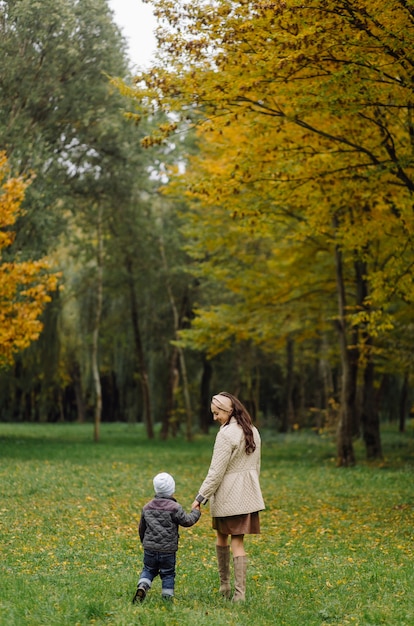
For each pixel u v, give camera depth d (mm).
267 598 6387
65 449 26719
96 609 5766
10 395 35969
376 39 10281
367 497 14328
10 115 24188
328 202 13469
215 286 35312
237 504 6320
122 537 9492
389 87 10820
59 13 22953
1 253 23922
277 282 22922
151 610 5727
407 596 6457
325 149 13016
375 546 9133
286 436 35438
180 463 22031
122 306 37719
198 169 17750
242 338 24203
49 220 25359
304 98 10766
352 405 21812
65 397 53750
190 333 24328
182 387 42938
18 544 8867
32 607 5801
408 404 49156
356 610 6023
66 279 33062
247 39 10734
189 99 11648
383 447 30203
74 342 38156
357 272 21875
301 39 10203
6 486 14914
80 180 29938
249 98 12070
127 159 28953
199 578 7172
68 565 7621
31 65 23656
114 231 34469
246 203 13391
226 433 6379
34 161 24234
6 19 22672
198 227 21969
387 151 12914
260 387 48219
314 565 7883
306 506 13031
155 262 35406
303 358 39938
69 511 11727
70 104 25281
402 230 15188
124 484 15836
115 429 44750
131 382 40938
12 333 19984
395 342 23359
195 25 10875
